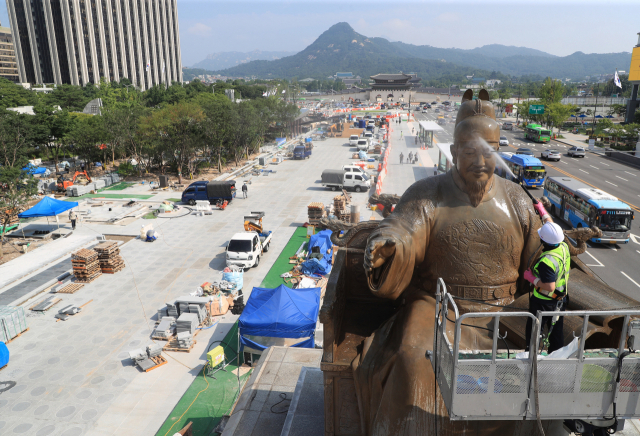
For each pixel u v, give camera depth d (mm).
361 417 6152
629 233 30266
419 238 5816
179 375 16500
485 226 5773
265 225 34406
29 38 158875
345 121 102438
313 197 42656
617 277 25219
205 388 15758
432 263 6004
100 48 160250
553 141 82250
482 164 5527
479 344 5336
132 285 23766
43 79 163625
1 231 30688
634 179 49062
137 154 53156
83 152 53344
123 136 51812
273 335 16656
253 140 61719
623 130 72500
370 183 46438
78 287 23406
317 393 9836
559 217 36344
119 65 167875
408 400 4871
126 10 167750
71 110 103000
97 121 53344
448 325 5461
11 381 16016
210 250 28938
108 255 25031
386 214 8000
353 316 7746
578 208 32625
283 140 78250
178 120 46750
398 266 5418
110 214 36938
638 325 3686
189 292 22906
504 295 5879
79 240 30156
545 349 4871
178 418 14297
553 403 3762
